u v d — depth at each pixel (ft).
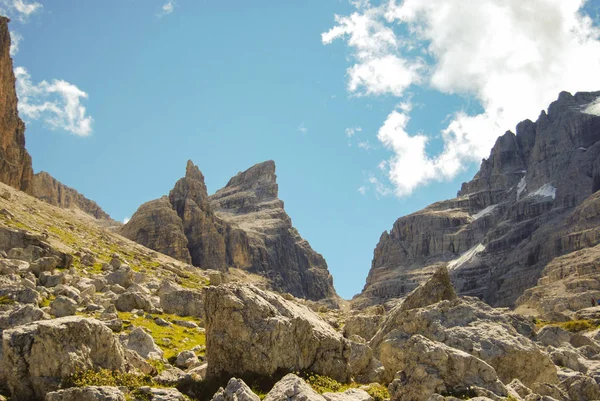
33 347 96.22
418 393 99.71
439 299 159.84
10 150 587.68
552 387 110.22
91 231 465.88
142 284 254.06
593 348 146.41
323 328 127.44
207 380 111.96
